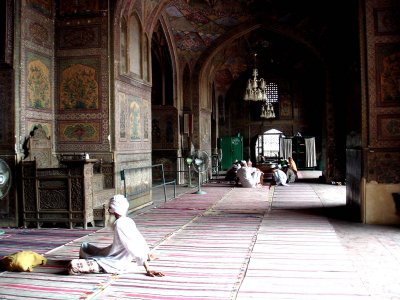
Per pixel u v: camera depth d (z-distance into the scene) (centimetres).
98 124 788
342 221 704
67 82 801
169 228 653
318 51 1346
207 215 779
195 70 1478
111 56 784
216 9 1321
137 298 352
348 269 424
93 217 687
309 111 2219
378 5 683
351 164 796
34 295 362
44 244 555
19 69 693
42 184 675
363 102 686
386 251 498
